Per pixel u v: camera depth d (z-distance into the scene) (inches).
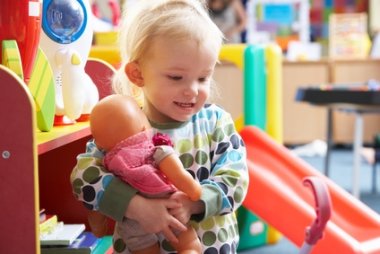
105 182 36.8
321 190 45.0
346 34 182.1
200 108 38.6
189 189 36.0
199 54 36.9
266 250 89.9
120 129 36.5
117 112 36.7
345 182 133.9
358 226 71.8
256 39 189.9
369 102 102.0
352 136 177.8
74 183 37.9
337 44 182.2
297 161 82.5
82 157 38.6
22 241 34.9
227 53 88.7
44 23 48.9
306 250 46.1
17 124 34.3
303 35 190.4
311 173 80.6
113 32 91.0
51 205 57.4
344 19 182.4
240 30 189.9
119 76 43.1
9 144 34.4
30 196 34.6
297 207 69.9
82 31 51.8
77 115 48.6
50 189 57.4
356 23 181.8
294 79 176.6
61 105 48.3
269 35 190.5
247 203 72.7
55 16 49.4
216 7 190.1
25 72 42.2
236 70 150.3
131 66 39.3
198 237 38.6
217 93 45.3
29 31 41.8
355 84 133.5
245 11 189.9
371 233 70.1
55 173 57.2
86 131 46.5
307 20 190.1
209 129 40.9
